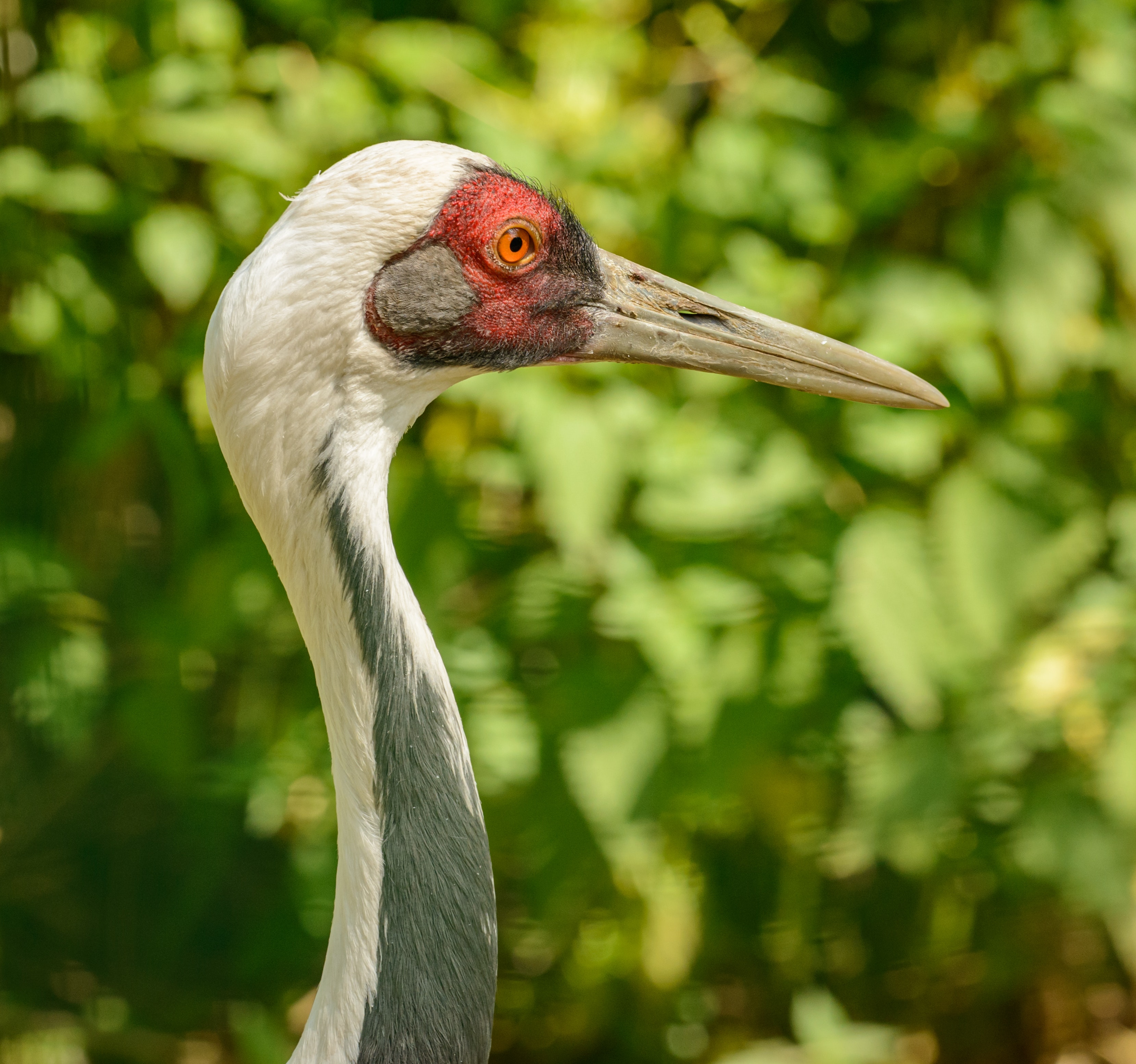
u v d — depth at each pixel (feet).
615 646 21.99
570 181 20.92
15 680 22.40
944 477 22.31
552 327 15.56
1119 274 22.90
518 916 25.12
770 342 16.40
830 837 24.47
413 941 13.88
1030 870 22.70
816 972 26.68
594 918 24.43
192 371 21.33
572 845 22.50
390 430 14.60
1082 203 21.93
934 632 20.63
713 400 21.81
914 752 22.47
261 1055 23.77
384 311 14.07
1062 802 22.41
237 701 23.38
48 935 24.84
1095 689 22.49
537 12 22.68
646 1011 25.59
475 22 23.20
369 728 13.96
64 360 22.04
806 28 24.17
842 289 22.12
